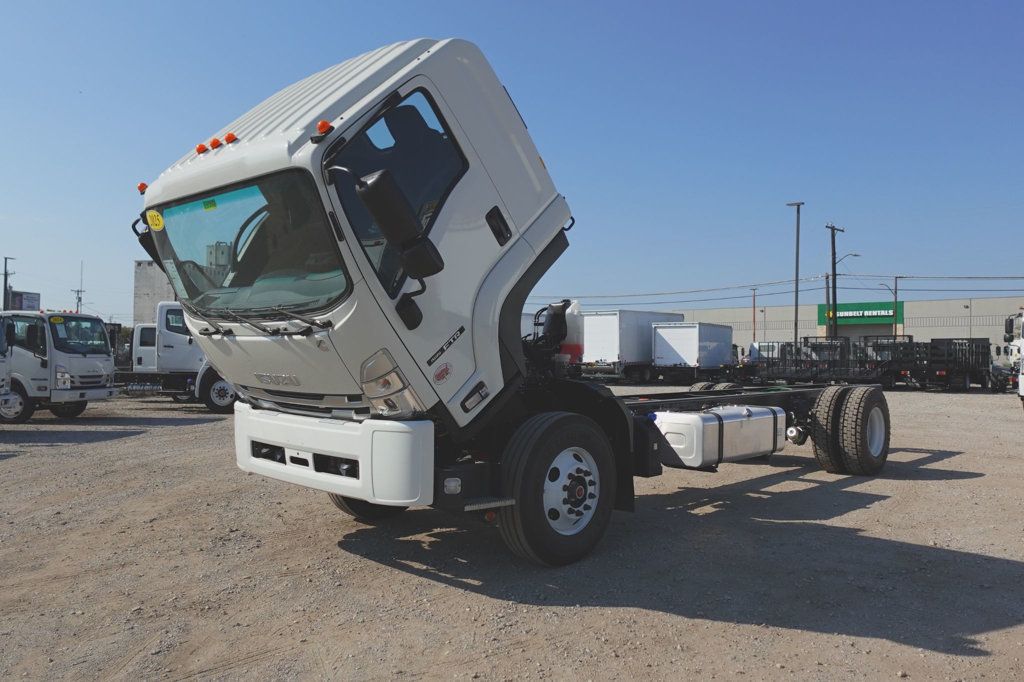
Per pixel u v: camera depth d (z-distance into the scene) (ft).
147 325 69.05
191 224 16.05
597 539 17.65
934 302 221.87
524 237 16.84
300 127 13.34
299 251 13.98
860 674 11.48
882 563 17.11
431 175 14.96
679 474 29.81
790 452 36.47
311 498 24.94
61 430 46.85
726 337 122.11
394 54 14.96
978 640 12.74
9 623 13.97
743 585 15.67
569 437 16.94
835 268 152.76
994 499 24.16
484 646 12.74
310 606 14.79
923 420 52.90
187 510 23.20
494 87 16.52
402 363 14.17
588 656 12.28
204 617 14.24
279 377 15.97
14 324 50.72
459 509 15.40
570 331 20.40
